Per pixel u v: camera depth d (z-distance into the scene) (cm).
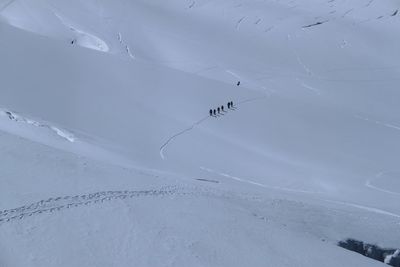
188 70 8231
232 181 2772
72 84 3862
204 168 2959
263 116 4534
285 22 12575
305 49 10800
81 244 1158
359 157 4056
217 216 1566
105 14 10988
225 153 3397
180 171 2667
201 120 4038
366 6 14025
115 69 4725
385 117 7094
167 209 1491
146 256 1195
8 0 9575
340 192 3095
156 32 10594
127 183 1608
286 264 1386
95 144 2698
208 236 1398
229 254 1329
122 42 9369
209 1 13888
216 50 9981
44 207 1265
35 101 3203
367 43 11419
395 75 9650
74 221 1248
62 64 4309
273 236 1555
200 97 4628
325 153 3969
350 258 1616
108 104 3688
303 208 2262
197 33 11200
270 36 11506
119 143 2978
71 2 10950
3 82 3388
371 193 3198
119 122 3416
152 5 12694
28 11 9412
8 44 4362
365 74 9575
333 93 8244
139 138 3209
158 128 3534
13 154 1549
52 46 4741
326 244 1684
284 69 9344
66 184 1448
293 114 4825
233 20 12544
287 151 3803
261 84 7975
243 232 1509
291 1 14550
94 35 9319
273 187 2883
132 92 4203
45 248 1101
